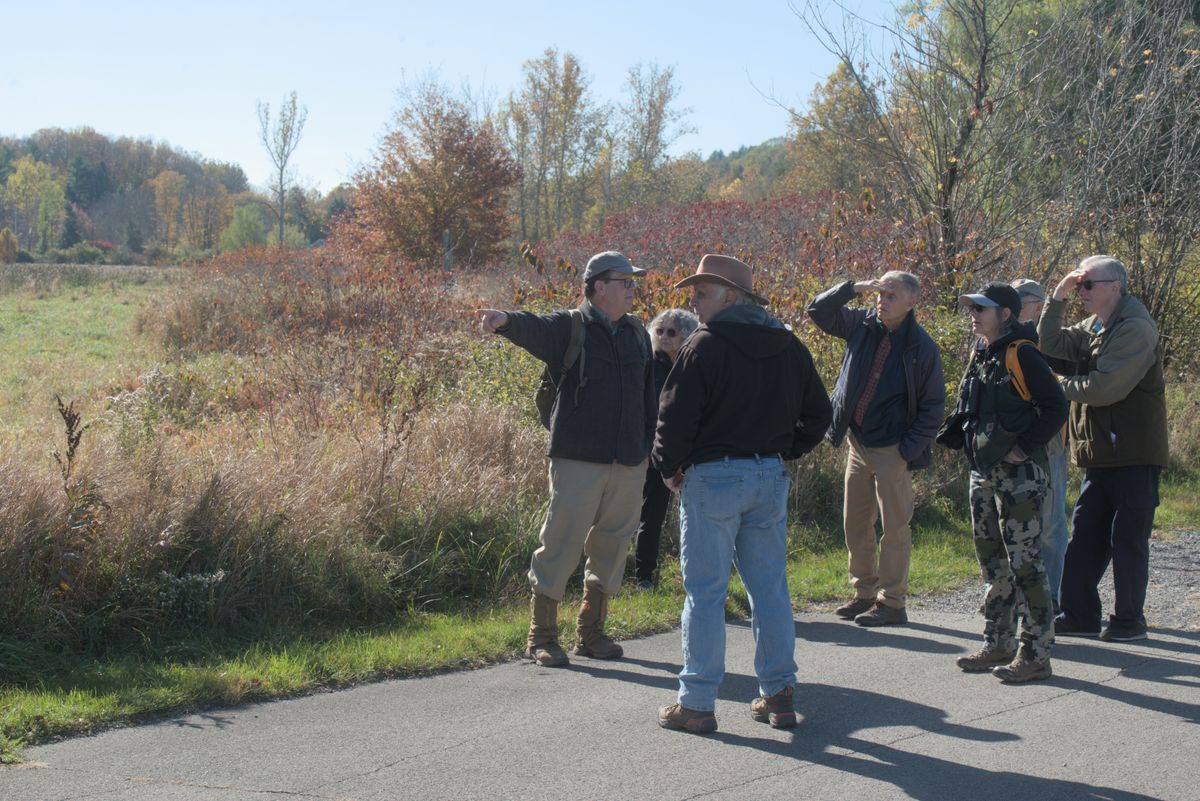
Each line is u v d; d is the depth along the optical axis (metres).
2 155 135.62
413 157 35.41
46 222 107.31
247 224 73.81
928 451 6.01
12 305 28.75
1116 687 4.97
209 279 21.83
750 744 4.20
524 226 51.72
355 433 7.98
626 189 51.16
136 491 5.94
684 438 4.30
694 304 4.54
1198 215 13.13
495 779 3.81
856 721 4.48
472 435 8.15
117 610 5.41
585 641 5.48
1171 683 5.04
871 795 3.72
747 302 4.47
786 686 4.39
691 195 54.25
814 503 8.59
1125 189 12.69
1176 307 14.19
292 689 4.79
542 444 8.15
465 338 10.87
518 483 7.65
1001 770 3.96
